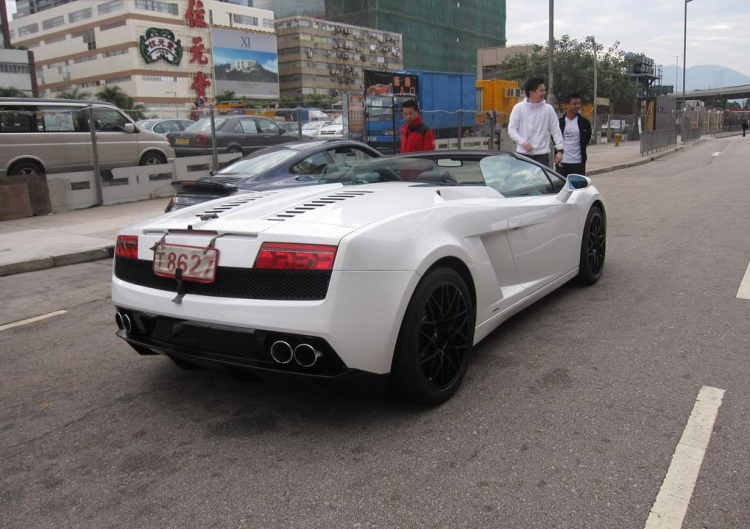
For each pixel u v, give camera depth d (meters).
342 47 125.50
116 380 3.68
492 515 2.17
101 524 2.25
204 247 2.81
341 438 2.80
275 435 2.87
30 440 2.94
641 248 6.75
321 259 2.56
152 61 97.19
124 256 3.20
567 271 4.68
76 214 11.06
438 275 2.95
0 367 4.01
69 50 105.06
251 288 2.68
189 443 2.84
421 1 143.88
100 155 12.46
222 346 2.79
